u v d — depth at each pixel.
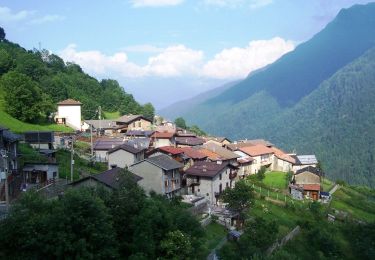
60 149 79.12
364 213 88.50
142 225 35.09
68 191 33.03
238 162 92.00
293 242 59.16
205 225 51.25
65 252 30.14
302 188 87.44
